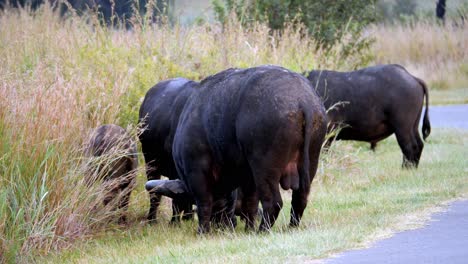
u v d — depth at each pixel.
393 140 45.75
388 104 35.59
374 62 70.31
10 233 23.70
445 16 91.25
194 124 25.16
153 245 24.41
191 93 26.47
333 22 53.03
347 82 36.22
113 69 34.03
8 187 24.45
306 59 41.97
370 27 79.62
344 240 21.52
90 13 41.97
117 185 27.25
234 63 36.94
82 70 34.12
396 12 108.69
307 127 22.97
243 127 23.44
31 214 24.41
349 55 52.34
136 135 29.25
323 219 25.53
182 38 37.78
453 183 30.00
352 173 35.25
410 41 81.56
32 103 26.42
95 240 25.61
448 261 18.95
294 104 23.00
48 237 24.69
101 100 30.91
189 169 25.36
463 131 47.56
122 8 45.56
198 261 20.72
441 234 21.98
